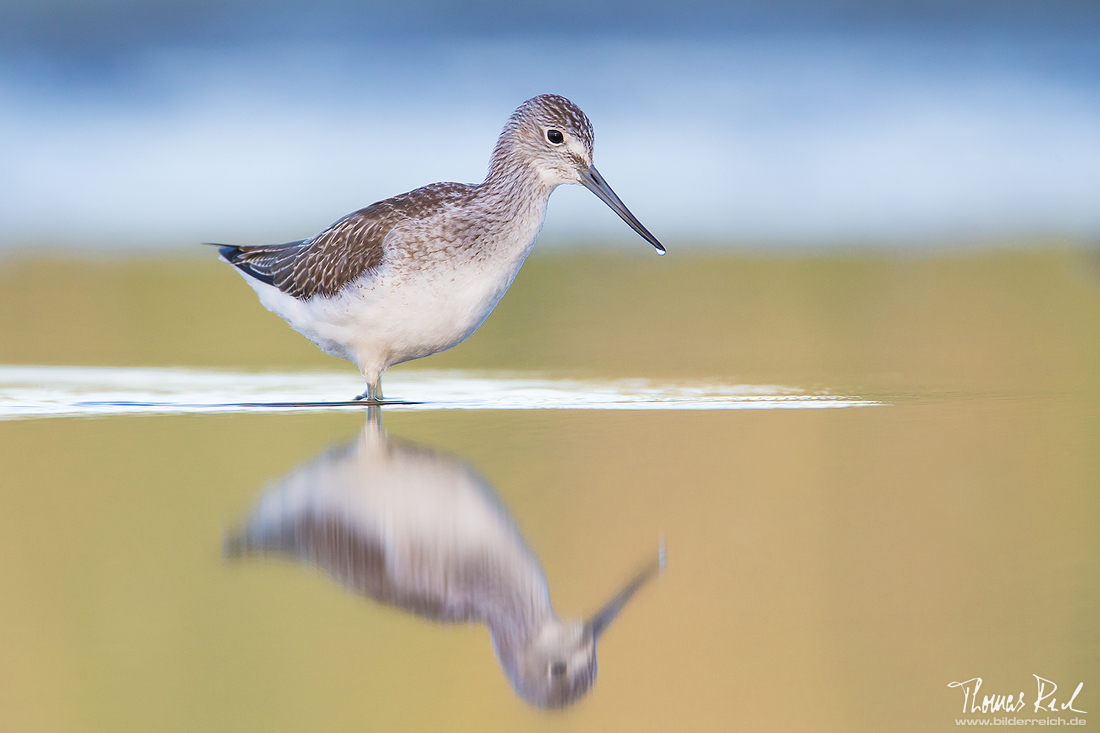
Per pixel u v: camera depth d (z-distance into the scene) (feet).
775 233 76.64
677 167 90.58
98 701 21.76
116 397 42.75
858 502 30.58
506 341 53.57
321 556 27.99
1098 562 26.73
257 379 46.11
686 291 64.08
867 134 97.76
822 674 22.30
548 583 26.43
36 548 27.76
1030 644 23.29
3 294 62.39
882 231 76.54
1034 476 32.37
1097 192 84.28
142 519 29.76
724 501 30.96
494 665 23.57
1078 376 45.11
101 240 75.10
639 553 27.63
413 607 25.71
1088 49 114.32
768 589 25.79
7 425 38.55
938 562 26.89
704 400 42.14
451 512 30.27
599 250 73.61
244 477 32.86
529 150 41.27
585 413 40.37
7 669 22.65
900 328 54.80
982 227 76.69
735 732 20.84
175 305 61.11
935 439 36.29
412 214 40.14
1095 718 21.15
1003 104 103.81
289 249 43.29
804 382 44.80
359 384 45.34
